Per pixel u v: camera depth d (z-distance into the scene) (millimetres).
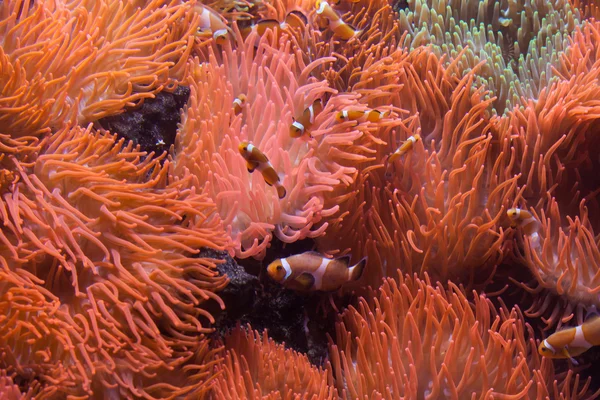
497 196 974
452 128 1014
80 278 878
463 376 898
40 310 840
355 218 971
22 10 917
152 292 883
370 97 1017
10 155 873
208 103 973
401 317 940
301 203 950
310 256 935
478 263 974
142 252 879
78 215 877
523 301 990
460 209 956
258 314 968
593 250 948
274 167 955
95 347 859
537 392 907
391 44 1099
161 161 974
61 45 914
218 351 919
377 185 1000
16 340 848
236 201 922
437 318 942
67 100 914
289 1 1113
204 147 951
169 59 985
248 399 892
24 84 879
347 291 985
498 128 989
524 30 1101
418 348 916
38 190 863
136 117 958
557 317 968
